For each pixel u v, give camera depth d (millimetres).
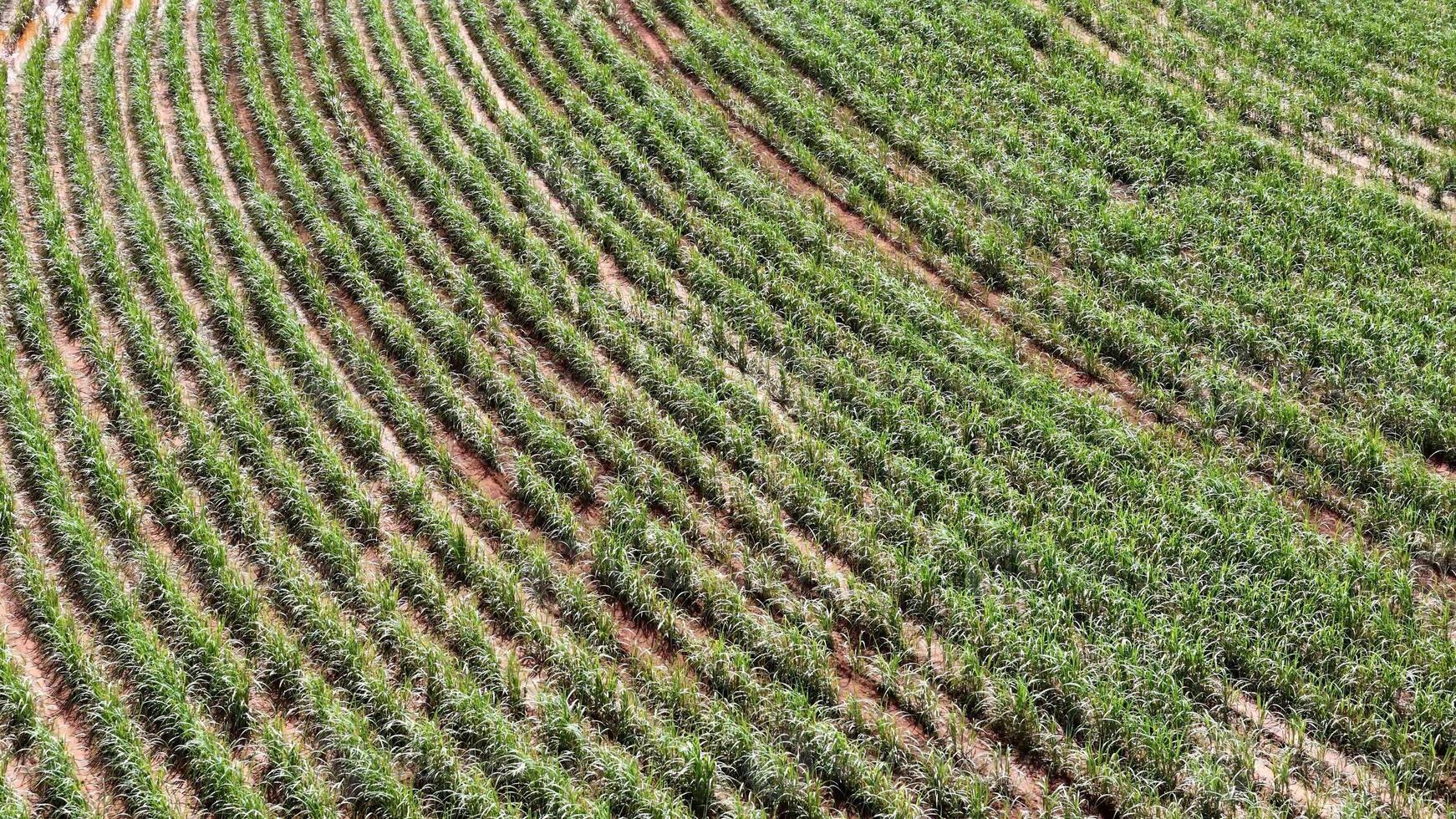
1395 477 18359
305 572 17531
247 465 19781
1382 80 29562
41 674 16547
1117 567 17094
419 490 18938
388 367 22156
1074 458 19031
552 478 19281
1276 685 15570
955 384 20688
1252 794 14258
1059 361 21781
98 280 24047
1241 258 23547
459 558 17938
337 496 19172
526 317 23094
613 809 14602
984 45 31281
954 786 14688
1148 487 18312
